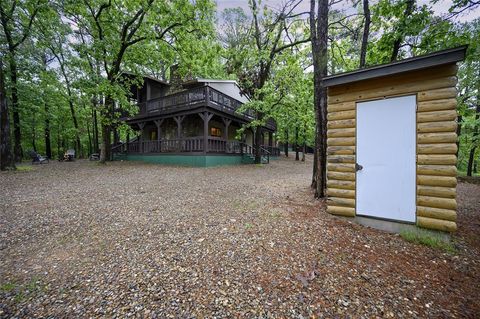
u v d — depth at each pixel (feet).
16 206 15.49
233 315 6.01
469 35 15.58
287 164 56.03
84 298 6.63
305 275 7.86
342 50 26.68
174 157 44.86
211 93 41.98
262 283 7.38
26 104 47.80
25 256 9.08
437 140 10.91
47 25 39.70
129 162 47.16
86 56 34.60
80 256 9.10
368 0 20.26
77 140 80.28
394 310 6.32
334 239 10.82
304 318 5.94
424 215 11.24
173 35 40.14
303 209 15.31
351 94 13.43
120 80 43.45
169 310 6.16
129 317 5.89
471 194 23.61
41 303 6.41
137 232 11.43
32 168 33.86
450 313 6.29
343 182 13.70
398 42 19.20
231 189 21.83
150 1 34.81
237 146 51.83
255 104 42.34
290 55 39.29
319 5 17.51
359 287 7.29
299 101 39.96
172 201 17.22
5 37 38.63
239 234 11.17
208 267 8.27
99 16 36.60
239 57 46.11
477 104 33.81
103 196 18.51
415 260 9.13
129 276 7.71
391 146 12.17
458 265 8.87
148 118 50.75
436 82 10.91
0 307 6.23
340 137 13.85
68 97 44.47
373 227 12.69
